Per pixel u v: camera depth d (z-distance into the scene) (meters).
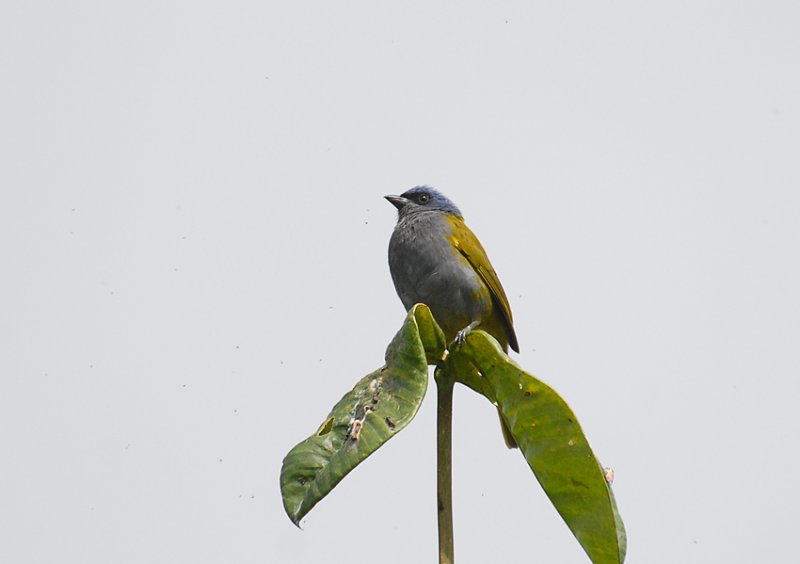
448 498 8.08
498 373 8.02
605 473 7.89
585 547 7.76
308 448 7.45
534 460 7.82
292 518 7.17
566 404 7.71
